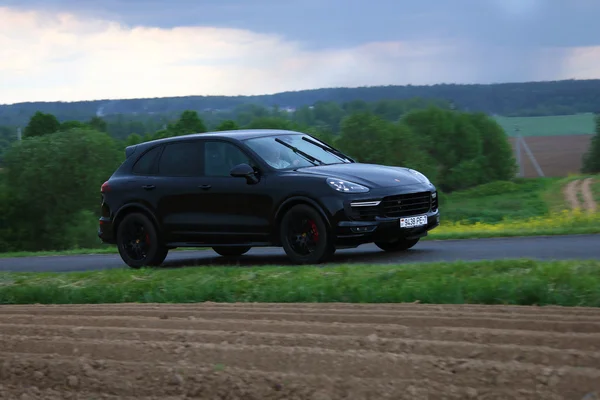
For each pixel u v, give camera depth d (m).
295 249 11.09
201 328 6.16
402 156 84.75
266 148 11.69
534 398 4.04
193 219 11.91
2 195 69.69
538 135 140.00
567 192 89.19
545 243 12.25
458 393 4.16
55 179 68.88
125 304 8.28
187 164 12.13
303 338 5.41
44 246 70.50
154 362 5.12
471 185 106.38
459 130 107.31
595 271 8.06
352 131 85.31
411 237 11.24
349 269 9.32
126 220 12.59
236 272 9.64
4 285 10.31
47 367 5.06
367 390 4.30
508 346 4.90
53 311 7.68
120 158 71.88
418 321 6.03
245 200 11.41
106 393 4.66
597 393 4.02
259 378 4.59
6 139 77.00
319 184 10.85
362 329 5.68
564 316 6.07
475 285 7.61
